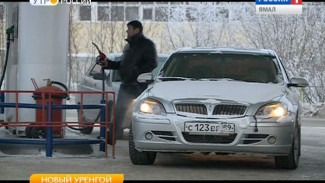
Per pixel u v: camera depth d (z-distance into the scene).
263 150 15.82
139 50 20.67
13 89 22.56
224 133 15.77
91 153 19.16
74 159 18.06
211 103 15.98
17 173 15.50
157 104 16.28
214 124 15.80
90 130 27.20
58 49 20.75
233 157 19.53
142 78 18.53
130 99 20.81
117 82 25.34
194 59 18.62
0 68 57.12
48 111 17.98
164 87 16.95
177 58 18.81
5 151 18.81
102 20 61.69
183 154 20.02
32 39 20.58
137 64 20.67
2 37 57.66
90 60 60.19
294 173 16.33
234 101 15.97
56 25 20.72
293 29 56.62
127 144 22.75
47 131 18.17
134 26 20.77
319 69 53.44
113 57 26.78
